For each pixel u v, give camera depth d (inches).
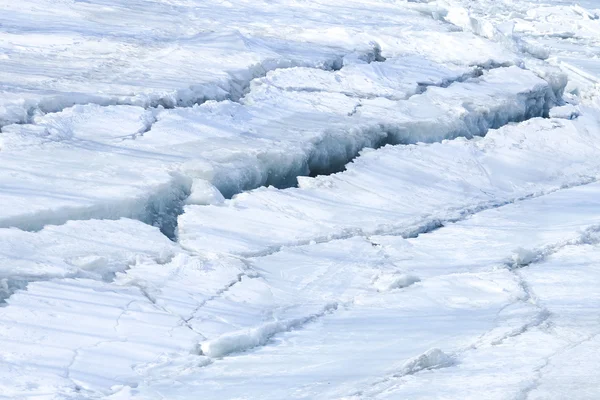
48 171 676.7
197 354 486.9
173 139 788.6
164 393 434.6
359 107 974.4
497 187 888.9
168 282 570.9
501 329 527.5
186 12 1223.5
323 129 876.0
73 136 753.6
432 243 712.4
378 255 672.4
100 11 1154.7
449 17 1400.1
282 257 644.7
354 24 1279.5
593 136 1072.8
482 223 773.3
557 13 1913.1
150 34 1062.4
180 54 1000.9
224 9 1280.8
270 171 801.6
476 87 1109.1
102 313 514.0
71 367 450.6
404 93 1038.4
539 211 818.2
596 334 515.5
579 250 705.0
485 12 1876.2
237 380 452.1
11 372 436.8
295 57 1065.5
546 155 996.6
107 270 572.4
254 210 718.5
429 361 466.0
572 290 607.8
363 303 579.5
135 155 738.8
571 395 415.5
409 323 543.5
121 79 886.4
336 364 474.6
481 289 609.6
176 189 713.6
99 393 430.6
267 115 902.4
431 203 810.8
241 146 797.9
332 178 817.5
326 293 589.9
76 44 984.9
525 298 590.9
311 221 721.0
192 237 652.7
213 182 737.0
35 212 606.9
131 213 660.1
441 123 972.6
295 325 537.6
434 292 599.8
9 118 749.9
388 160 877.2
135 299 539.5
